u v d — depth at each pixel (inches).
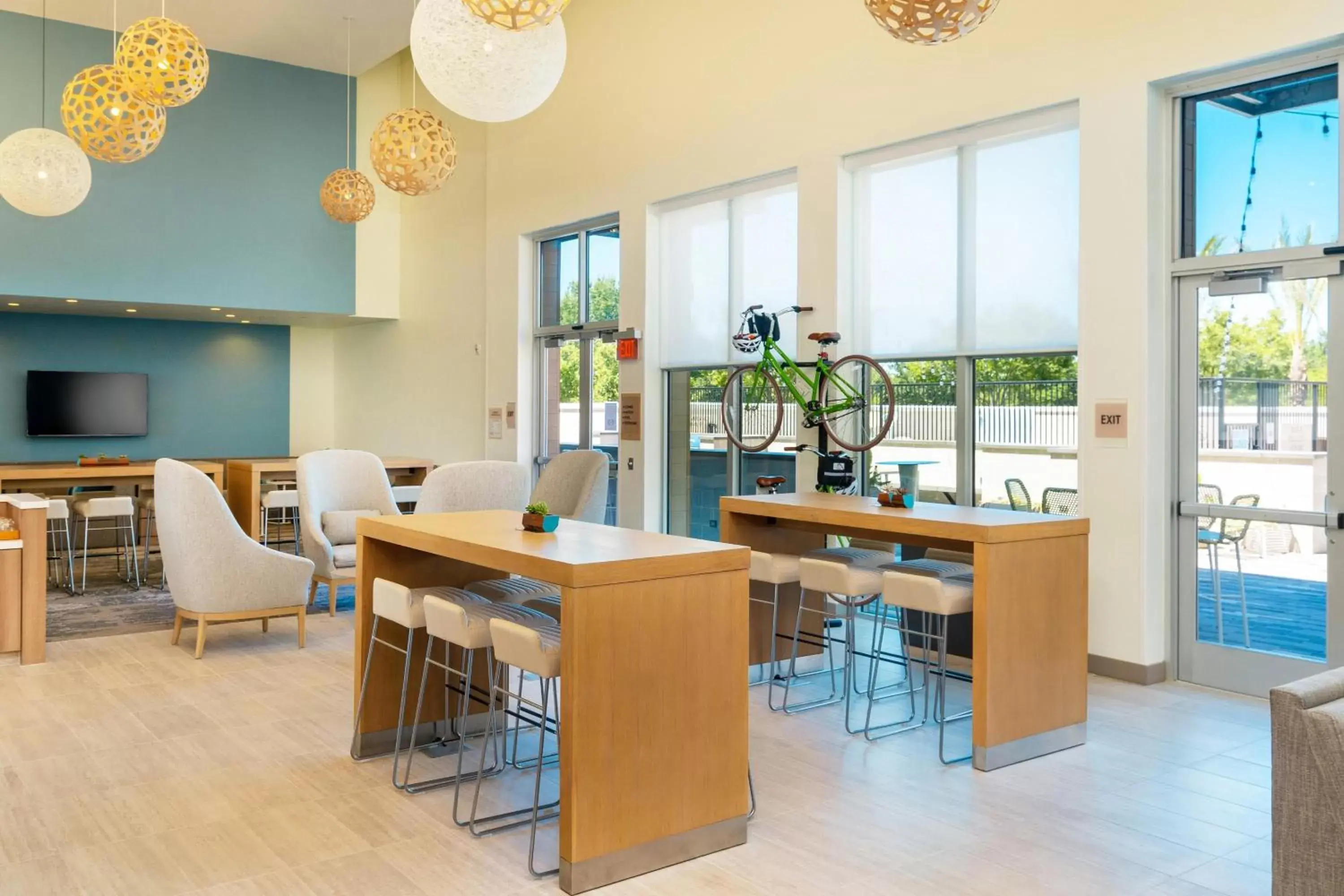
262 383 501.0
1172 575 212.4
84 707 188.4
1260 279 196.4
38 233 370.9
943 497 257.4
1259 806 142.3
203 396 485.4
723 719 127.4
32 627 221.0
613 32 340.5
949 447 255.9
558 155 366.6
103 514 321.4
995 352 243.4
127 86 185.3
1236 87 201.0
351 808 140.1
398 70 454.6
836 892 115.9
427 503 269.1
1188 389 209.6
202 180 403.9
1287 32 185.5
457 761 159.9
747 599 129.8
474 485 274.4
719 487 319.0
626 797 119.0
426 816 137.5
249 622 267.6
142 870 120.3
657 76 323.6
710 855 125.6
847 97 265.7
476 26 145.7
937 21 115.6
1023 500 240.7
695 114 310.7
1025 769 157.5
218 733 173.2
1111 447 213.0
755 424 304.5
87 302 392.8
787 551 214.8
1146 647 208.4
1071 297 228.7
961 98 239.9
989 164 243.4
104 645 240.1
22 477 345.7
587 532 150.0
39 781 149.8
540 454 393.1
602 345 362.6
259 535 366.9
